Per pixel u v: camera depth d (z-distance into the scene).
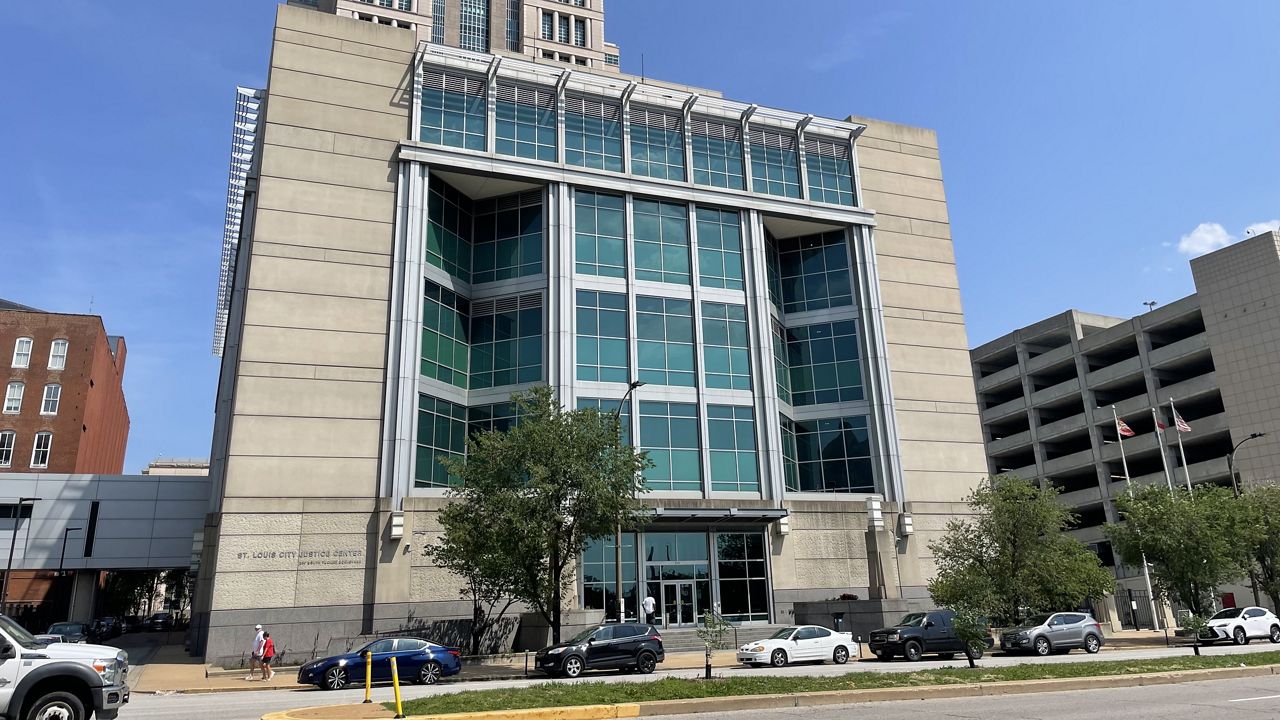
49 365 71.44
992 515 35.72
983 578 32.97
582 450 28.42
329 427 35.16
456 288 41.00
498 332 41.03
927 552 42.69
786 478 42.91
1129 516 39.53
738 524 39.84
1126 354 74.81
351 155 38.62
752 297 43.97
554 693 15.57
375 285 37.50
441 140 40.59
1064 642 28.83
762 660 26.34
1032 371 78.69
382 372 36.59
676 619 37.72
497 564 27.20
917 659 27.78
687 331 42.50
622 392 40.19
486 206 43.34
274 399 34.66
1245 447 61.00
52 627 40.94
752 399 42.50
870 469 43.56
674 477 39.88
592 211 42.59
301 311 36.00
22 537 50.81
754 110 46.47
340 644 29.66
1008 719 12.91
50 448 69.38
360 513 34.66
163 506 52.91
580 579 36.72
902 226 48.31
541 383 39.16
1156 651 29.34
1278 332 60.62
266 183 36.84
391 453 35.50
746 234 44.88
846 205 47.44
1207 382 64.19
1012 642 28.78
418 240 38.44
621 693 15.53
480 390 40.38
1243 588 56.78
